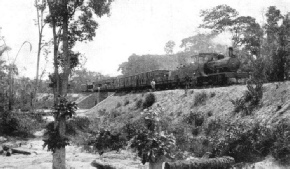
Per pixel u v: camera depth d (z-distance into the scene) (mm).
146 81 37906
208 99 22188
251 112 17047
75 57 12875
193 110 22141
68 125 25906
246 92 18484
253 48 35812
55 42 12070
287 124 13828
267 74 20391
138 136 7570
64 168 11406
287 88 16406
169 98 27484
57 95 11695
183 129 19797
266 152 13492
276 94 16703
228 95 20609
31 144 20844
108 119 32375
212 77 25094
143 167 13125
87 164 14211
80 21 12484
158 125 7746
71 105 11227
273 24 35375
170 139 7645
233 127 15703
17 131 24828
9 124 25062
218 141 15875
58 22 12164
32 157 16016
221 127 17750
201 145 17172
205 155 15734
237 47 42812
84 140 21328
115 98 41750
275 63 20203
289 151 12438
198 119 20156
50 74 12070
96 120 32031
